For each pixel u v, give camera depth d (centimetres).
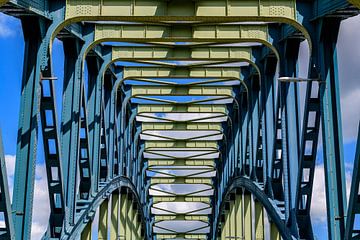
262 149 3734
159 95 4978
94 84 3722
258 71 3841
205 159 6950
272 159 3412
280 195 3525
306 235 2939
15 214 2467
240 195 5253
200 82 4903
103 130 3869
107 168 3950
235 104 5166
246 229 5131
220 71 4422
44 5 2722
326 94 2606
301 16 2814
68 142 3061
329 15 2622
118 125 4784
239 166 4906
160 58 3941
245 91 4688
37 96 2569
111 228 4703
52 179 2838
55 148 2755
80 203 3316
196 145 6512
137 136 6053
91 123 3622
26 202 2478
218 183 6769
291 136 3133
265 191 3588
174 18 2902
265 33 3325
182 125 6081
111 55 3856
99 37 3300
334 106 2598
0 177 2055
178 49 3947
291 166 3088
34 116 2547
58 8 2822
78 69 3189
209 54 3950
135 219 6272
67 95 3136
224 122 6009
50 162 2802
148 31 3356
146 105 5584
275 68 3712
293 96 3184
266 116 3675
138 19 2914
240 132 4731
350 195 2181
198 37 3362
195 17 2894
